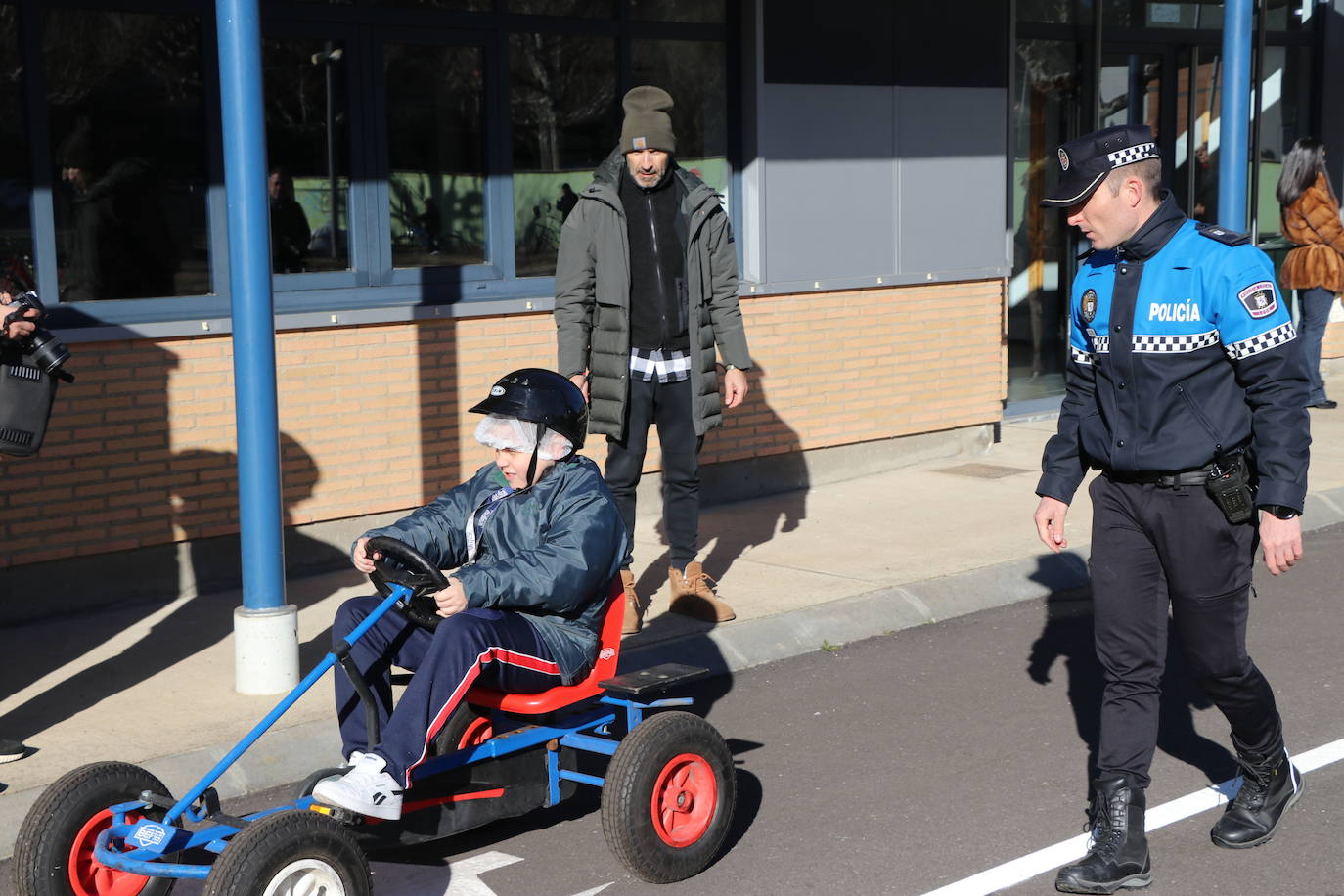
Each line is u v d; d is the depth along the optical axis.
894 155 9.99
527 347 8.37
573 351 6.58
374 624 4.36
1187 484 4.17
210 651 6.43
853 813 4.88
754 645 6.63
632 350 6.65
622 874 4.45
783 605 7.06
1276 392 4.07
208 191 7.43
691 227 6.59
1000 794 5.02
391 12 7.91
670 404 6.73
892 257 10.06
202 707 5.70
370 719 4.18
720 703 6.04
